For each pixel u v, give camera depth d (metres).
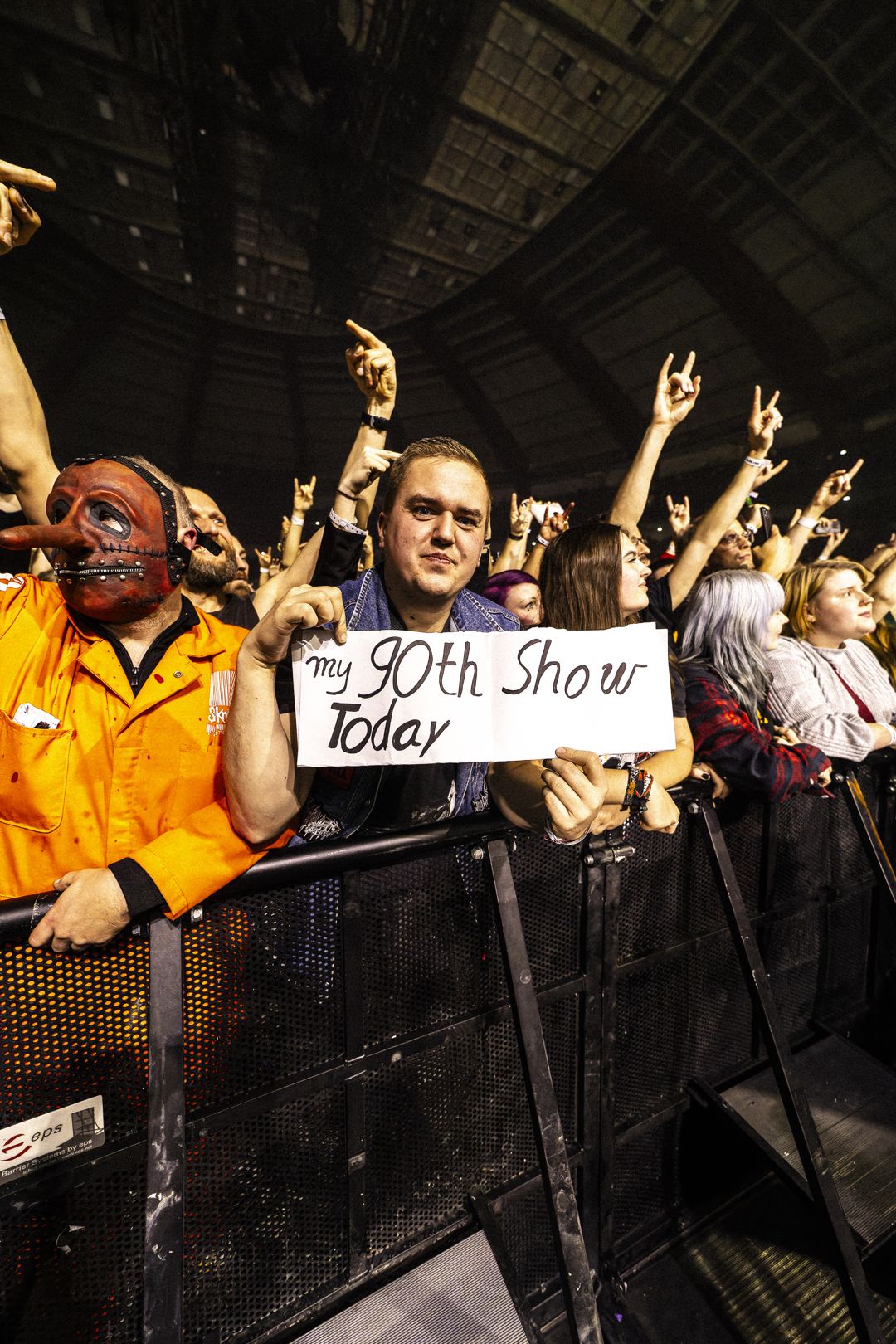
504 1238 1.13
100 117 14.07
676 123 14.41
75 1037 0.75
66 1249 0.76
